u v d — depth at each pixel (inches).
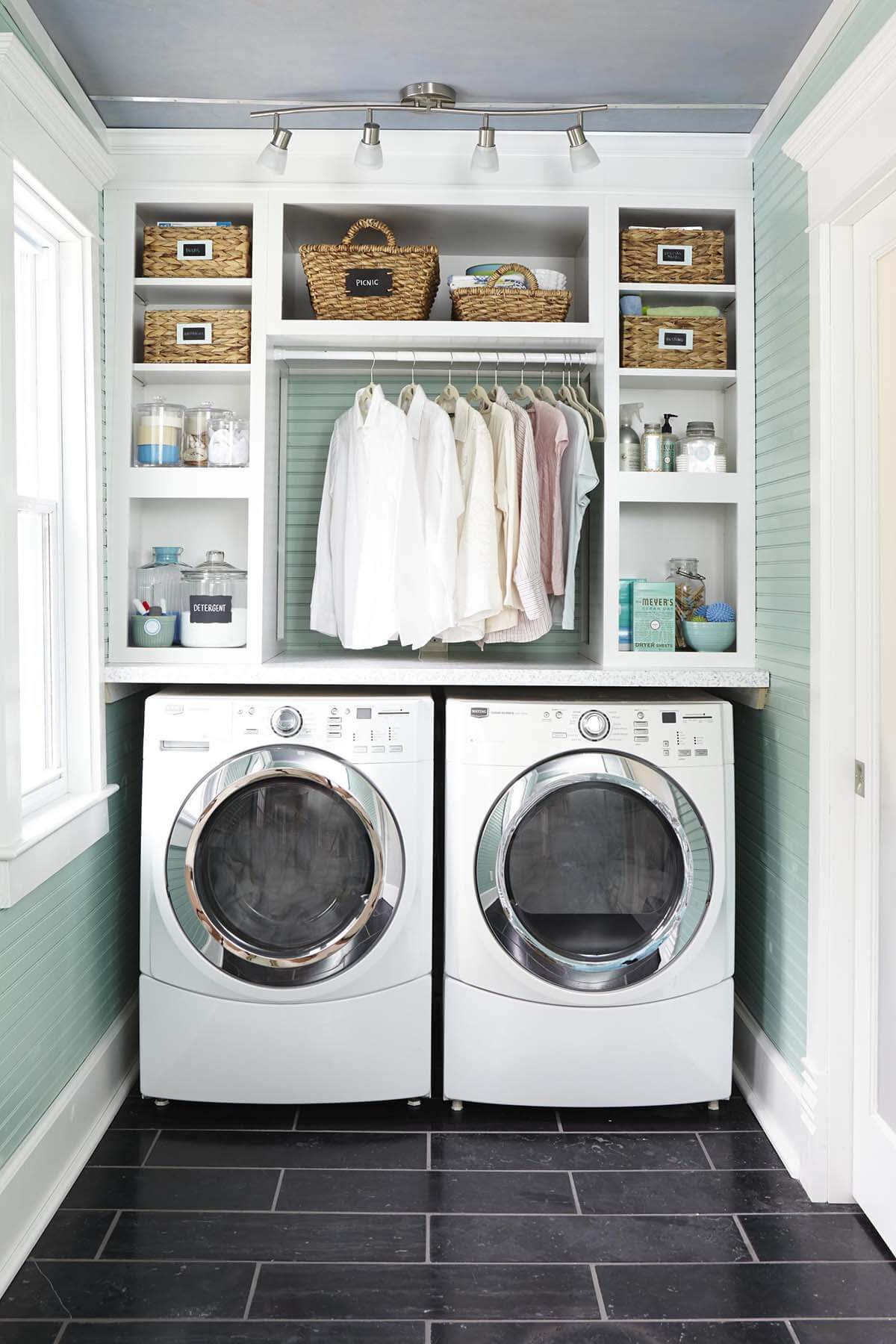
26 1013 82.8
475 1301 76.9
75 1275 78.8
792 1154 94.5
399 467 108.3
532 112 96.7
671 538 122.6
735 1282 79.2
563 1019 101.7
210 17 86.7
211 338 109.9
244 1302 76.2
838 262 87.1
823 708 88.5
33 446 93.8
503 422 110.0
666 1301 77.0
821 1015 89.4
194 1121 102.3
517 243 122.6
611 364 109.4
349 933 100.3
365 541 109.7
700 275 110.7
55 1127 88.0
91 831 96.1
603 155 108.1
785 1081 97.2
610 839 102.7
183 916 100.6
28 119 79.6
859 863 87.5
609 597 109.0
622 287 109.5
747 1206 89.0
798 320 94.9
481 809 101.1
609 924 102.6
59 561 96.7
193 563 123.3
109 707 106.3
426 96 99.0
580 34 89.7
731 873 103.2
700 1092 103.4
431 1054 109.6
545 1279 79.3
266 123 106.0
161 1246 82.3
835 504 87.7
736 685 105.2
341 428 117.1
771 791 104.8
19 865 77.9
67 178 89.1
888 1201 82.6
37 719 94.5
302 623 128.0
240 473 108.9
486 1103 104.0
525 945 100.8
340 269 109.1
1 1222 77.2
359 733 101.1
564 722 101.5
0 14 79.0
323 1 84.1
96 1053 100.3
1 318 74.3
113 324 107.7
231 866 101.7
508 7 85.1
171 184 108.0
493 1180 92.5
